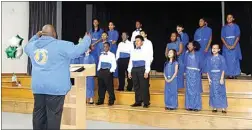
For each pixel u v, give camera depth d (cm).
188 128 360
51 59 204
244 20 528
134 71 405
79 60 462
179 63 442
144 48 402
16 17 614
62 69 207
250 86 410
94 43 511
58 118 207
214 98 366
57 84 204
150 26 644
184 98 405
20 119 405
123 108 399
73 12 669
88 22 674
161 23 637
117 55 473
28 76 573
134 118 391
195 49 391
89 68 261
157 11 639
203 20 472
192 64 383
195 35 480
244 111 373
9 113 463
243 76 502
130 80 462
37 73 208
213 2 598
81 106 268
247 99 371
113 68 429
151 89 473
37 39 219
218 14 593
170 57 397
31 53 213
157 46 638
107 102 458
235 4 544
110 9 671
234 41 445
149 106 420
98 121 407
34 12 630
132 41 493
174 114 368
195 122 357
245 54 523
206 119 352
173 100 391
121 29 664
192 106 382
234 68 444
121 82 468
